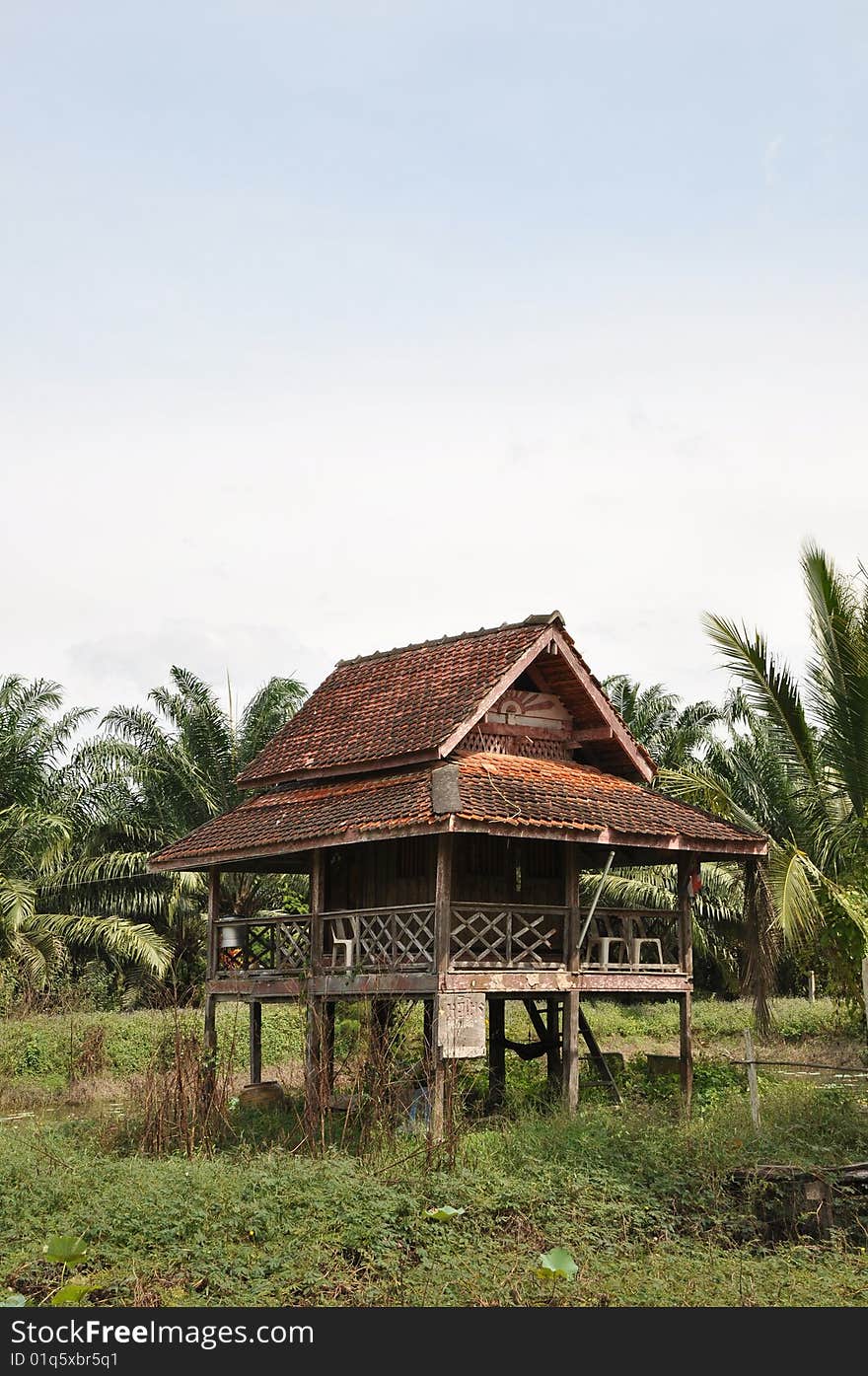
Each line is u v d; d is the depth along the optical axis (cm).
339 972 1892
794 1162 1338
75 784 3578
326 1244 1187
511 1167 1459
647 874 3562
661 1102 1841
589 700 2038
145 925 3338
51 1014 2950
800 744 2444
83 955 3412
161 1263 1134
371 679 2273
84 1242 1100
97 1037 2667
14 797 3447
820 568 2288
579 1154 1474
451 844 1733
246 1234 1217
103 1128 1738
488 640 2077
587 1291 1084
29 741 3438
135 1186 1324
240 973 2106
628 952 1936
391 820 1742
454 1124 1538
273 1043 2809
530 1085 2212
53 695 3538
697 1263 1158
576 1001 1834
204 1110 1692
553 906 1842
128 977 3344
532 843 2094
